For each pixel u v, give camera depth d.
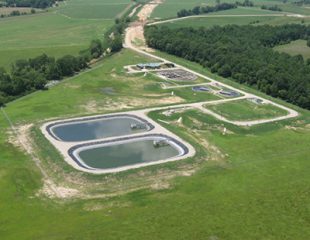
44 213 108.31
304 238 99.75
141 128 164.12
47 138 150.50
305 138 160.00
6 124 161.88
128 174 128.00
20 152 139.75
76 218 106.31
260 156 144.12
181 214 108.12
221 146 150.25
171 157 141.38
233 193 119.69
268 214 108.88
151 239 97.75
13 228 101.69
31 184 121.38
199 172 131.62
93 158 139.38
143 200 115.31
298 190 121.19
